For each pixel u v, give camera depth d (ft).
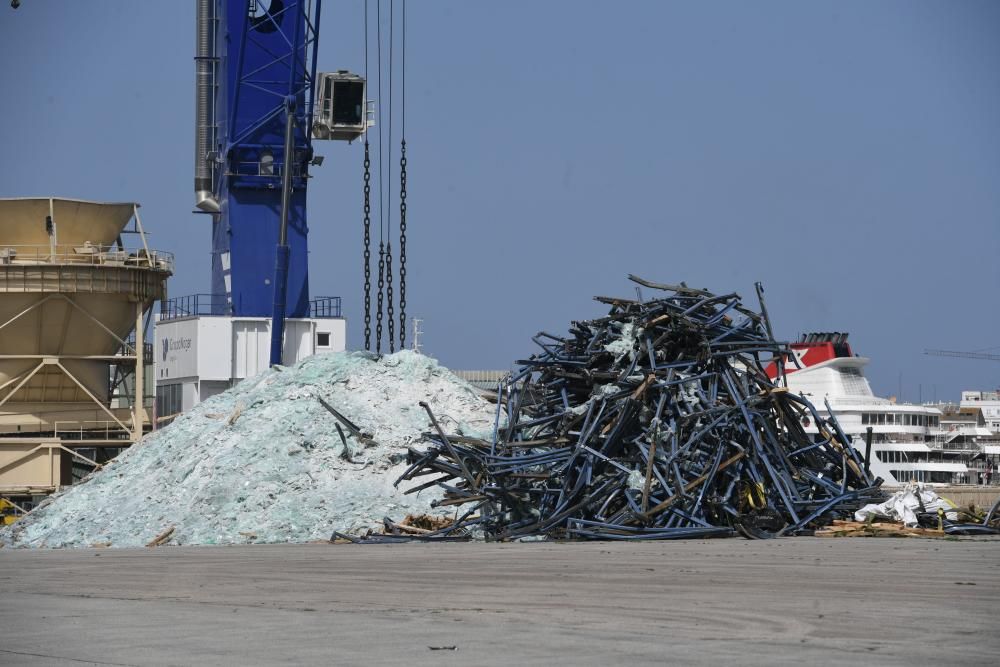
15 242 593.01
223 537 297.94
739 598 149.79
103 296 598.34
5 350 590.55
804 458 308.19
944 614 134.51
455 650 114.52
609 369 307.58
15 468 571.69
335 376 359.25
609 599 151.33
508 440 303.68
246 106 644.69
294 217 648.38
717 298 313.73
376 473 318.24
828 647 113.29
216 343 623.36
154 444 359.05
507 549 244.42
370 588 172.04
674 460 278.87
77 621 143.02
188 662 111.55
